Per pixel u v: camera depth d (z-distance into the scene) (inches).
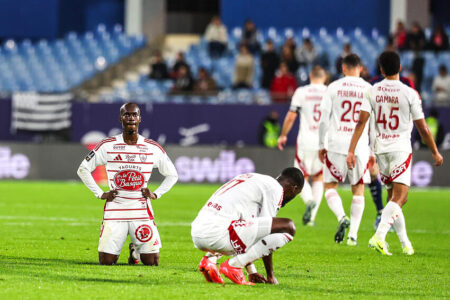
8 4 4375.0
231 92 2957.7
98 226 1546.5
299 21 4160.9
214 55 3585.1
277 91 2933.1
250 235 868.0
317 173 1620.3
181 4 4963.1
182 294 810.8
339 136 1346.0
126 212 1010.1
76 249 1193.4
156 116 2844.5
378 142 1222.9
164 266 1029.2
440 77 3137.3
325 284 917.2
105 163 1008.2
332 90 1349.7
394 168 1213.7
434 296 853.8
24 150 2812.5
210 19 4977.9
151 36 4503.0
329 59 3585.1
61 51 3924.7
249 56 3164.4
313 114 1603.1
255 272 906.7
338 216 1333.7
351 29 4148.6
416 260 1168.8
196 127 2839.6
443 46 3543.3
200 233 882.8
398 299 828.0
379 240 1203.9
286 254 1206.3
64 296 785.6
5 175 2815.0
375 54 3688.5
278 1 4153.5
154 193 1021.2
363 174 1334.9
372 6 4133.9
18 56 3860.7
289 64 3166.8
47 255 1115.9
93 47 3964.1
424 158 2719.0
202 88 2992.1
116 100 2881.4
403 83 1321.4
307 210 1576.0
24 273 928.3
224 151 2751.0
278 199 888.3
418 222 1776.6
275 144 2780.5
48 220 1643.7
